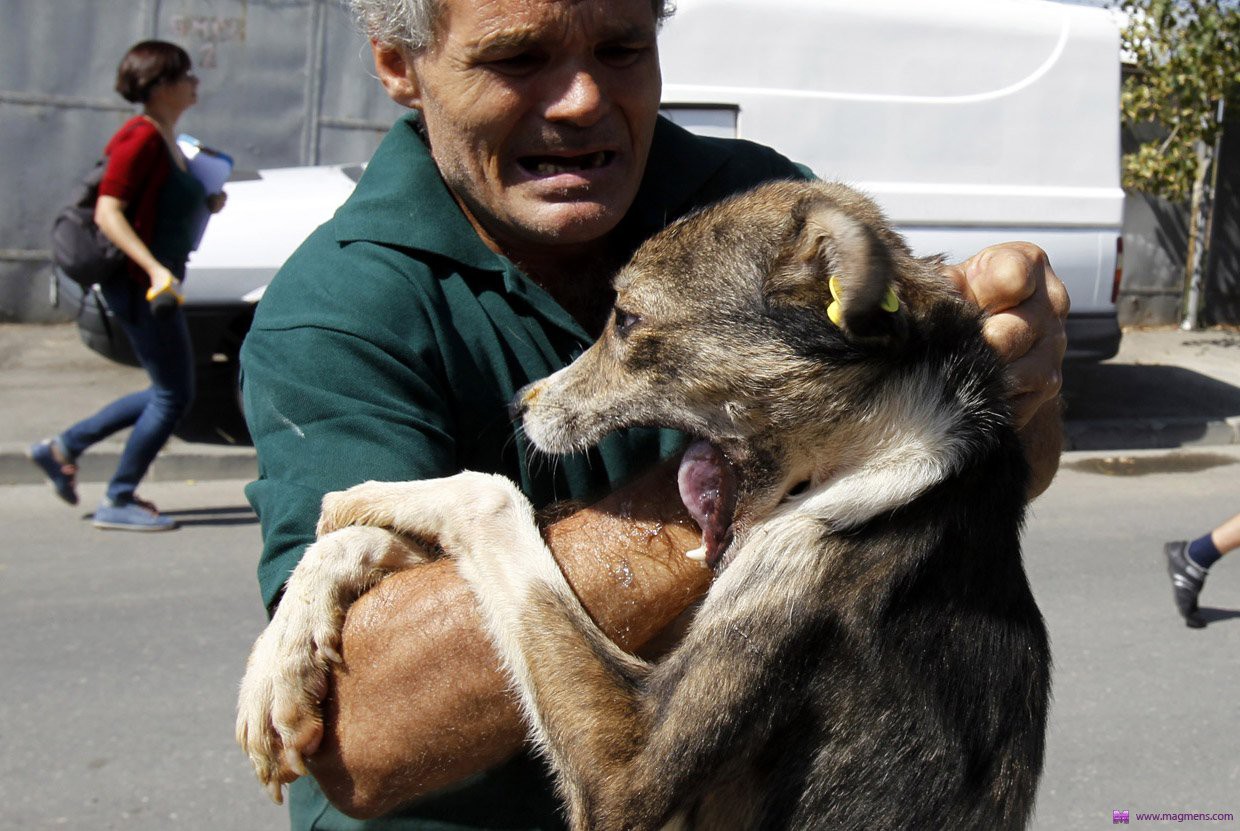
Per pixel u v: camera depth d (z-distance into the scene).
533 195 1.85
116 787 4.00
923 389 2.00
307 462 1.77
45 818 3.82
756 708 1.83
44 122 10.77
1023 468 2.06
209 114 11.20
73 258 6.28
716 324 2.07
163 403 6.60
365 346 1.78
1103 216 8.76
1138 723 4.59
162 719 4.43
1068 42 8.57
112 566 6.05
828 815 1.83
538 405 1.96
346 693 1.71
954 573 1.91
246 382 1.88
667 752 1.80
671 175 2.23
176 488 7.51
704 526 1.87
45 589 5.68
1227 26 11.12
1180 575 5.57
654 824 1.80
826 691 1.85
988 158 8.48
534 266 2.07
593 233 1.89
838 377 2.02
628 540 1.84
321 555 1.75
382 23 1.91
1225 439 9.45
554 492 2.04
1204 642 5.36
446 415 1.87
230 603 5.57
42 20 10.62
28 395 8.74
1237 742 4.46
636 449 2.11
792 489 2.08
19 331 10.61
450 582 1.76
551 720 1.76
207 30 11.06
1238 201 12.78
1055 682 4.91
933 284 2.10
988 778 1.87
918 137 8.33
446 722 1.71
